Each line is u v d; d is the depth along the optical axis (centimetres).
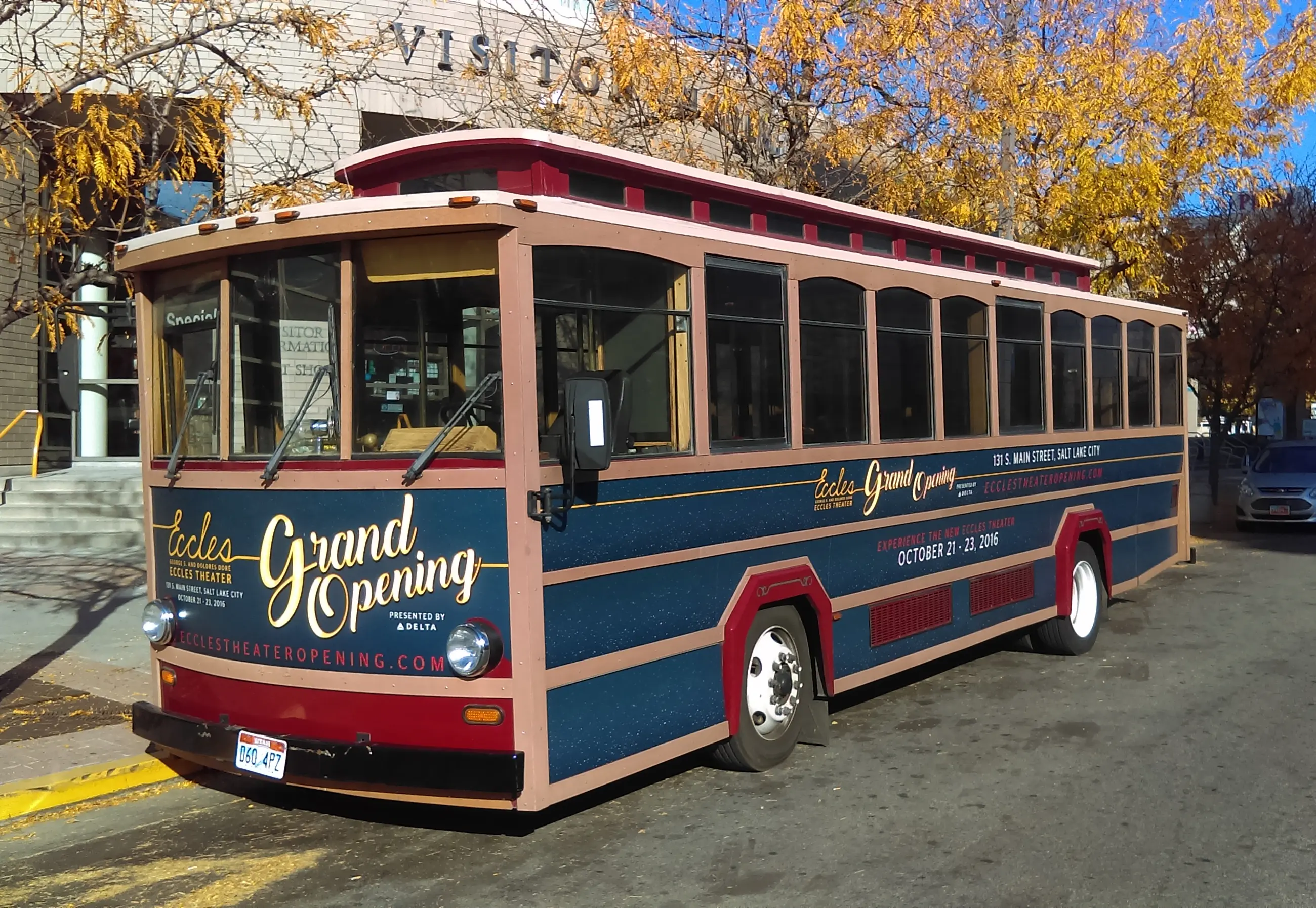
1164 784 641
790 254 676
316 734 532
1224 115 1636
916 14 1295
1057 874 511
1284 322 2356
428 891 503
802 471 682
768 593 648
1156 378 1224
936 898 486
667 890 498
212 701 571
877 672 755
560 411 522
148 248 592
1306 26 1691
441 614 508
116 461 1719
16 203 981
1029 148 1625
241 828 598
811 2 1269
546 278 519
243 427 562
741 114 1324
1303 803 606
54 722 763
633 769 558
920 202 1473
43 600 1167
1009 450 916
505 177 583
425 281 518
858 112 1339
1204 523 2233
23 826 606
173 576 596
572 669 523
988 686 896
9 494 1529
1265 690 864
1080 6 1691
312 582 534
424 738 511
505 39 1423
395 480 512
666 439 589
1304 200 2361
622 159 602
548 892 499
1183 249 2205
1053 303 991
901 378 784
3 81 1026
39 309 720
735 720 627
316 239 529
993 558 896
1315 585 1409
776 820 588
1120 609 1262
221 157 915
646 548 569
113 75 846
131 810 631
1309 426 4166
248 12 1118
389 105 1354
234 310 566
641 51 1226
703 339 608
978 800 616
